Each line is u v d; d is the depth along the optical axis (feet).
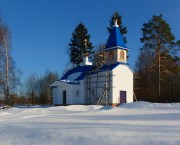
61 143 28.40
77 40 191.42
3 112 71.05
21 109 81.15
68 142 28.37
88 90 116.47
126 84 113.09
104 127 34.94
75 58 190.80
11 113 70.54
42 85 206.28
